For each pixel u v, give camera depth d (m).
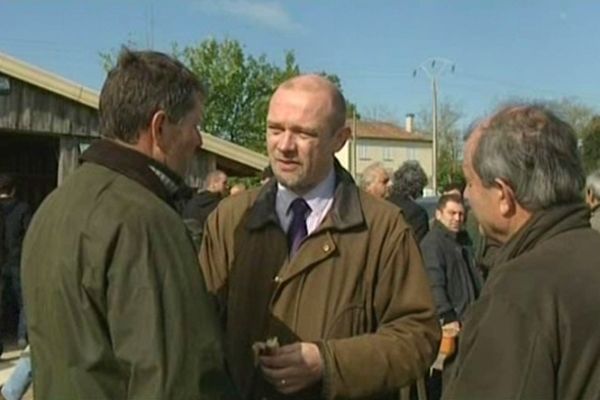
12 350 7.75
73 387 1.67
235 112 44.78
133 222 1.69
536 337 1.55
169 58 1.95
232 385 1.82
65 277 1.69
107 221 1.69
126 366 1.63
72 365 1.67
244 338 2.30
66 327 1.68
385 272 2.27
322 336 2.23
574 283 1.58
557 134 1.72
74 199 1.76
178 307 1.67
